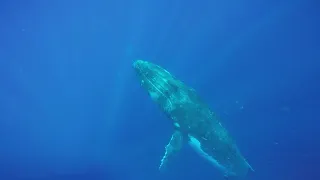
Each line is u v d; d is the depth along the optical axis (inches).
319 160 719.7
